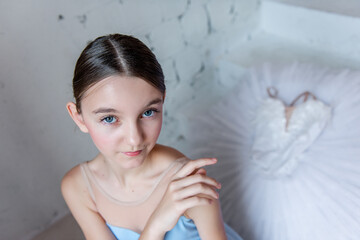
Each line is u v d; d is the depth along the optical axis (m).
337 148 1.34
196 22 1.73
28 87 1.30
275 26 1.99
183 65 1.80
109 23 1.42
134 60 0.61
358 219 1.15
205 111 1.84
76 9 1.30
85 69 0.63
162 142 1.92
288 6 1.85
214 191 0.72
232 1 1.82
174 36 1.68
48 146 1.47
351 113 1.43
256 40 2.00
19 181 1.47
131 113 0.63
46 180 1.55
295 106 1.48
